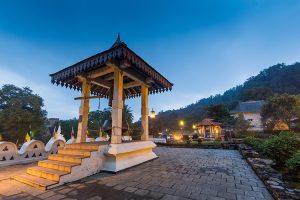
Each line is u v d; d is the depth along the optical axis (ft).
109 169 16.88
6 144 20.53
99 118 77.25
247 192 11.24
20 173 16.57
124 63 18.65
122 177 15.02
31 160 22.84
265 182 12.44
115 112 18.74
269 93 171.63
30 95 92.99
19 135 79.46
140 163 21.09
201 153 33.06
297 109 74.13
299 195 9.30
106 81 24.98
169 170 17.69
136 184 13.00
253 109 123.24
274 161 19.63
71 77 22.94
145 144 23.16
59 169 14.51
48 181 12.92
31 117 83.30
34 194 11.11
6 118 77.66
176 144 49.24
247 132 71.15
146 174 16.01
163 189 11.86
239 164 21.03
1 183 13.44
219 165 20.38
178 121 198.39
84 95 22.04
